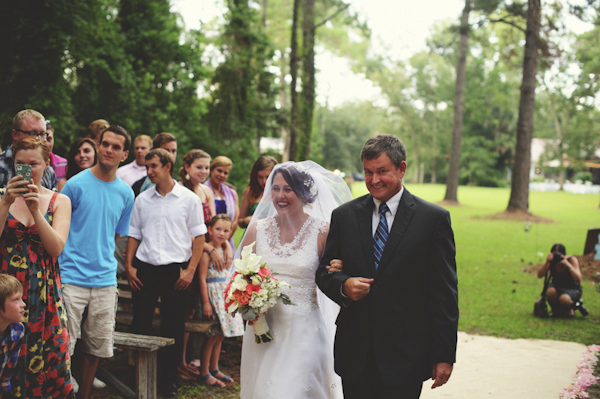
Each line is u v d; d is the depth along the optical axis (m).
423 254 2.88
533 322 7.49
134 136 15.66
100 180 4.20
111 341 4.16
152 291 4.77
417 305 2.88
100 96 15.10
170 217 4.75
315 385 3.34
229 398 4.79
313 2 16.88
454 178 33.41
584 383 4.94
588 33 20.33
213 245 5.30
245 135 21.77
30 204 3.19
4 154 3.86
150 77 16.59
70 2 11.16
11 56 10.55
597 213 27.36
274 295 3.24
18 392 3.30
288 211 3.59
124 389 4.40
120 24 17.25
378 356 2.83
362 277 2.94
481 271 11.47
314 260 3.53
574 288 7.68
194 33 19.69
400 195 3.02
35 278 3.38
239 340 6.63
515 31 26.61
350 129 63.94
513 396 4.78
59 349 3.48
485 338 6.73
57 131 11.38
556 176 73.69
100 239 4.11
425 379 2.83
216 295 5.18
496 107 66.56
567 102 48.69
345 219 3.12
